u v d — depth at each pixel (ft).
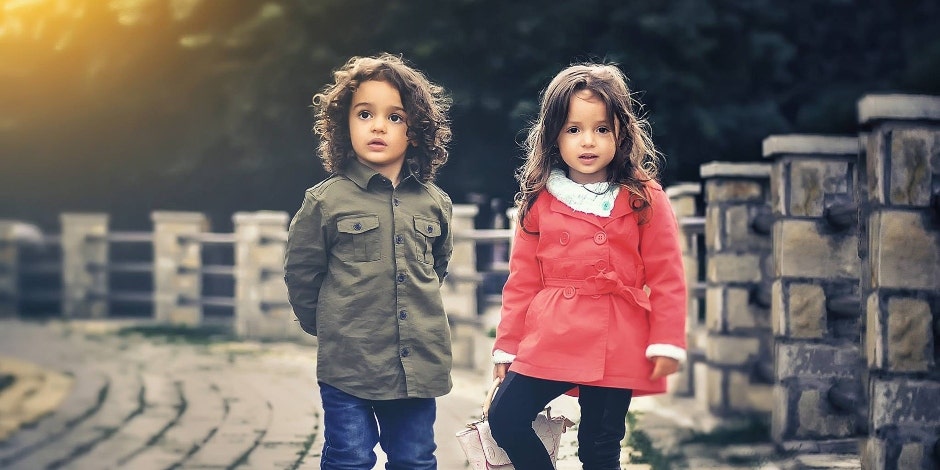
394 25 41.70
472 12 41.63
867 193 13.70
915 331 13.19
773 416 18.62
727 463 16.81
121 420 21.36
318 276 12.51
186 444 18.84
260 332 38.81
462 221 30.45
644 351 11.51
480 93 41.88
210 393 25.00
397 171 12.81
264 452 18.10
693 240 24.41
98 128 49.37
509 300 12.06
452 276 30.25
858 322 18.34
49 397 24.48
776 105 42.86
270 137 44.42
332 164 12.74
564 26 41.60
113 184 52.75
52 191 54.24
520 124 40.40
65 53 46.75
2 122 48.88
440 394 12.40
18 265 49.90
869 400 13.44
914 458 13.17
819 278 18.35
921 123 13.20
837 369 18.26
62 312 50.14
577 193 11.75
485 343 28.07
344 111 12.65
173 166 47.11
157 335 39.75
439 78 41.93
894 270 13.19
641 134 12.00
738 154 43.14
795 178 18.39
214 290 54.39
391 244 12.36
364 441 12.17
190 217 44.98
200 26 43.75
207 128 45.80
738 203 21.94
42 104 49.06
